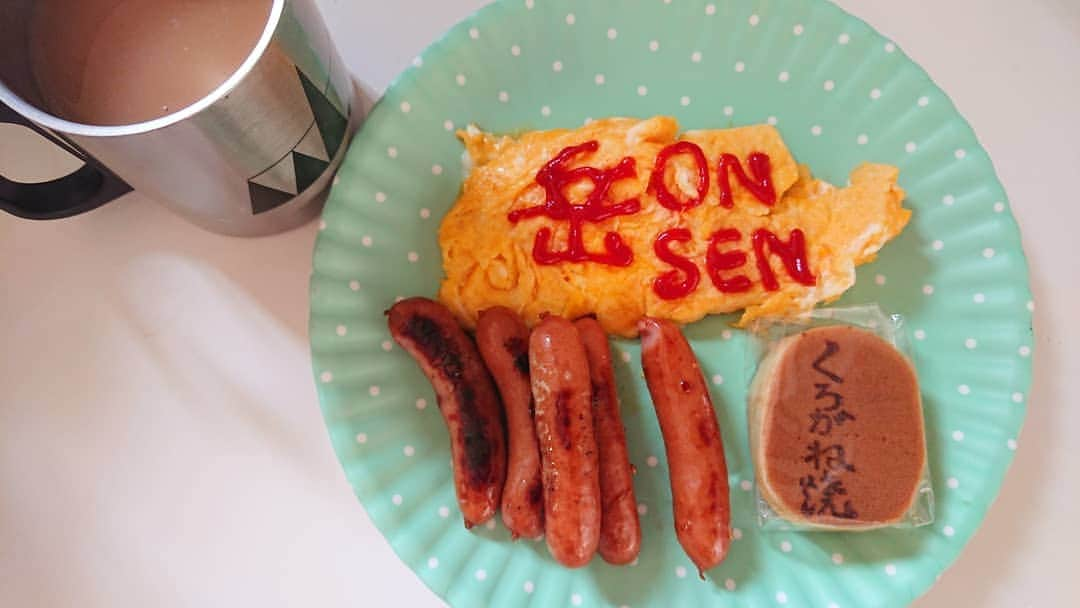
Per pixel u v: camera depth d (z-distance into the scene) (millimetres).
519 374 236
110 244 260
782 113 264
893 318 251
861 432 241
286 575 252
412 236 256
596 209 256
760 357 252
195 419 256
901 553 244
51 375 256
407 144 253
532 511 229
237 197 218
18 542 251
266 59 181
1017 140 266
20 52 188
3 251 259
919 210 258
